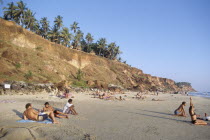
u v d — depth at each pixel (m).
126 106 17.73
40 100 19.02
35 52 53.41
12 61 41.47
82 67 70.62
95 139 6.22
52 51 62.62
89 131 7.29
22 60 44.38
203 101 34.03
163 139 6.61
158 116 12.30
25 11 63.53
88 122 9.16
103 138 6.40
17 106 13.18
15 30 51.81
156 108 17.25
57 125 8.05
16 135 6.27
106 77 73.38
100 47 104.12
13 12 61.56
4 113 10.19
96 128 7.88
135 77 92.62
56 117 10.05
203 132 7.95
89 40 102.44
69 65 63.19
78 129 7.50
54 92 29.48
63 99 21.98
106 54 112.12
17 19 65.00
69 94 27.06
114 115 11.84
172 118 11.64
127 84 80.12
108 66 84.38
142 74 104.94
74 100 21.50
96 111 13.34
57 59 59.75
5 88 25.50
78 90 39.81
